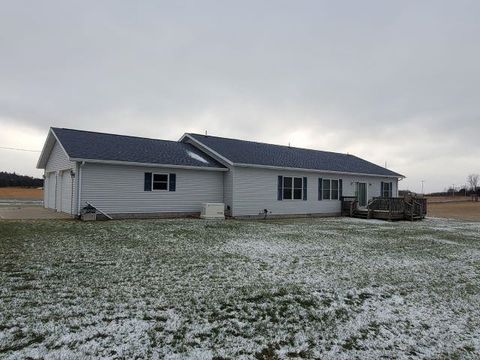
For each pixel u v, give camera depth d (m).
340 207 22.19
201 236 10.59
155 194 16.00
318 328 4.29
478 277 7.05
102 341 3.60
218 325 4.18
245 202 18.00
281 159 20.41
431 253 9.30
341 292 5.66
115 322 4.07
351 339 4.06
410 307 5.18
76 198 14.05
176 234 10.77
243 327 4.17
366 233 13.01
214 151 18.64
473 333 4.41
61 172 16.80
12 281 5.41
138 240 9.41
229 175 17.80
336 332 4.21
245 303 4.93
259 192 18.55
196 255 7.83
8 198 35.06
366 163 26.73
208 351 3.55
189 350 3.54
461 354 3.85
